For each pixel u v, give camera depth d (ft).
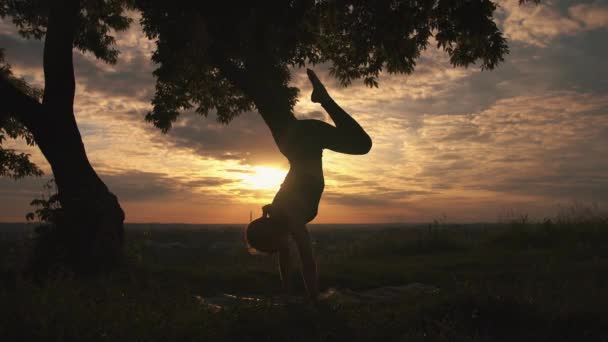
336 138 11.37
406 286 25.27
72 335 10.50
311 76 11.55
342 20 36.83
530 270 27.37
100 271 28.76
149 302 13.80
